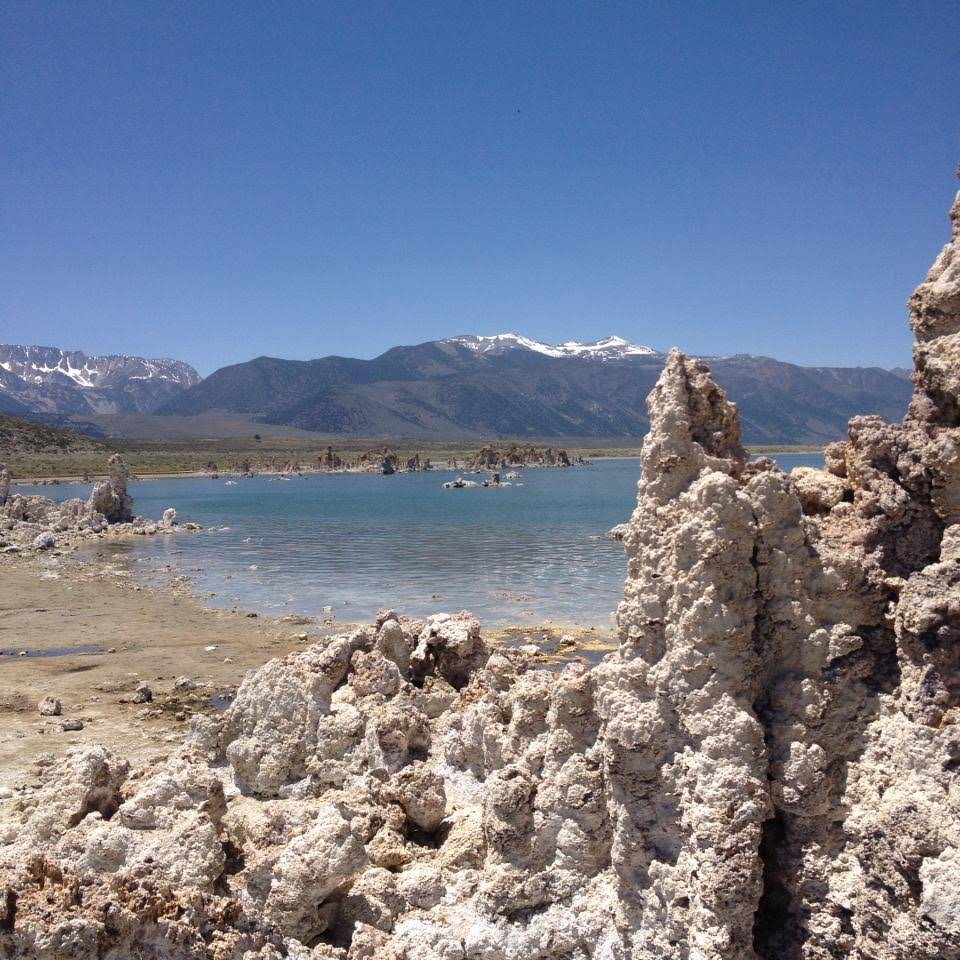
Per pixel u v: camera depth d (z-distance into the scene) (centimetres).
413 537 7456
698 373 1145
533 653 3127
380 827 1305
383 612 2069
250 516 9881
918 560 1034
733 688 947
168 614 4184
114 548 6969
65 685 2822
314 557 6266
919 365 1048
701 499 977
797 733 940
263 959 984
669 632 999
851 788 923
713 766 918
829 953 891
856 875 877
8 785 1822
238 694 1633
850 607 989
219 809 1239
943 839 773
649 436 1127
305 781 1496
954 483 990
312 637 3647
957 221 1023
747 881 875
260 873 1110
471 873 1173
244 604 4459
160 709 2516
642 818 977
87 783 1212
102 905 866
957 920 729
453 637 1972
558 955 1037
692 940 895
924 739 839
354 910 1125
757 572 986
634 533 1102
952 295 995
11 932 820
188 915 949
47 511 8300
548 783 1106
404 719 1541
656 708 980
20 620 4025
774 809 941
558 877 1072
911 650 905
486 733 1447
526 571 5375
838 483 1152
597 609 4131
